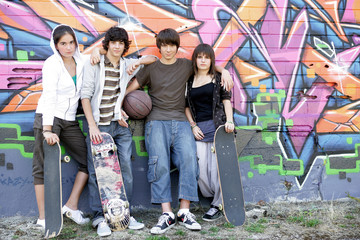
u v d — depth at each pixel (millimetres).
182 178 3184
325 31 3998
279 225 3152
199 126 3426
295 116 3893
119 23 3682
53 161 2961
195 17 3795
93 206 3107
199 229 3018
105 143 3127
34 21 3557
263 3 3895
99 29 3650
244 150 3793
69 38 3021
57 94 3127
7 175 3449
